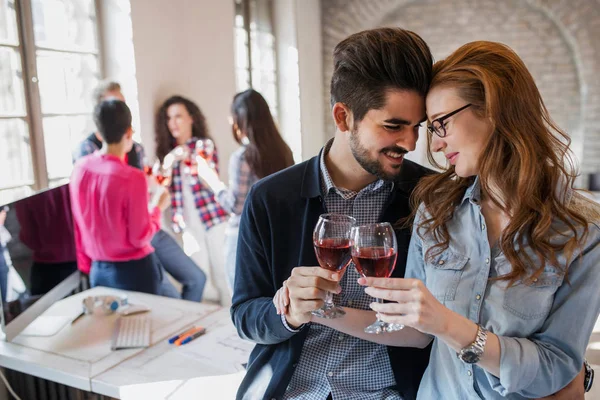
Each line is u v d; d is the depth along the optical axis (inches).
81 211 94.6
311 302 41.1
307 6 212.5
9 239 68.7
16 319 70.0
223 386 59.4
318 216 50.1
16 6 103.0
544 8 201.9
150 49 130.6
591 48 199.5
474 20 213.3
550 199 40.3
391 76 41.5
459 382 43.6
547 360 38.5
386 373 50.5
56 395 77.0
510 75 39.0
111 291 91.6
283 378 49.1
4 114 101.3
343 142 47.9
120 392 59.2
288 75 209.3
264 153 113.1
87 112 124.0
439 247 44.9
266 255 50.8
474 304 42.5
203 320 78.2
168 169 132.8
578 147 209.2
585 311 39.2
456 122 40.3
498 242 42.6
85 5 121.6
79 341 71.7
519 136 39.2
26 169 107.2
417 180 51.4
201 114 136.6
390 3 218.1
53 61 113.6
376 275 39.7
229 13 165.6
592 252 39.3
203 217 136.6
